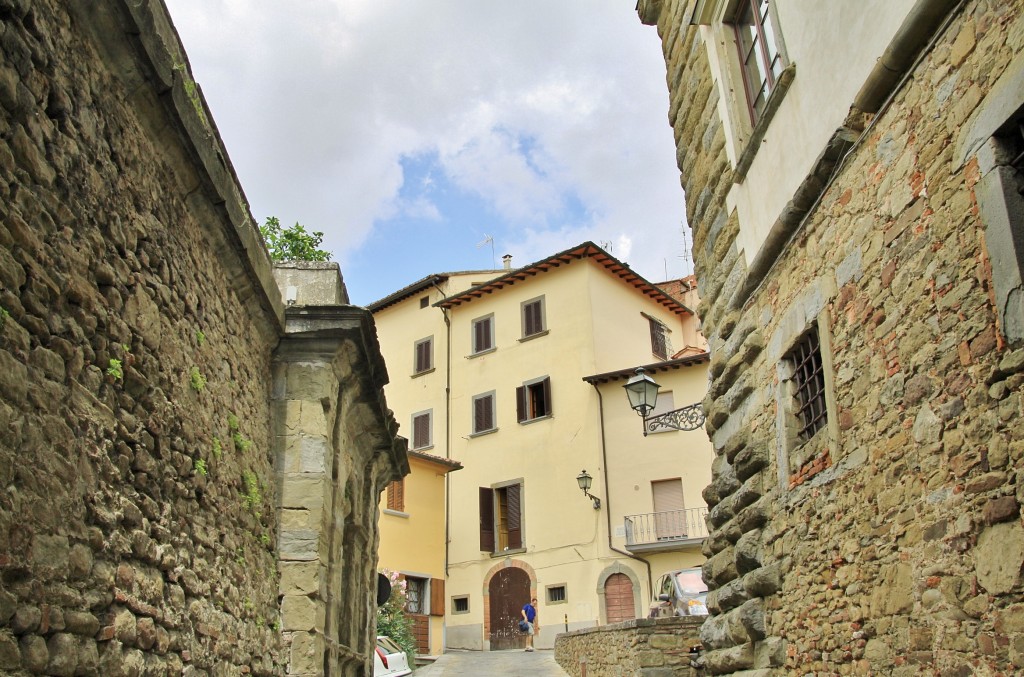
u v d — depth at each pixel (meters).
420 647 26.31
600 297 30.36
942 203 4.42
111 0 4.11
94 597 3.82
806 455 6.00
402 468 13.60
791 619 6.23
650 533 26.20
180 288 5.31
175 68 4.88
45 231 3.59
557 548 27.77
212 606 5.46
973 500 4.09
